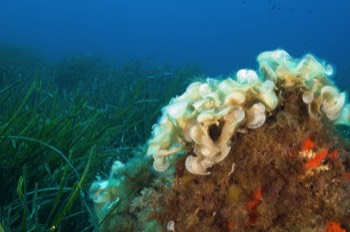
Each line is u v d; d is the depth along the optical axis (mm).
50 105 4750
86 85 8078
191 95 1594
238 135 1540
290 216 1484
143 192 1720
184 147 1606
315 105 1521
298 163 1503
